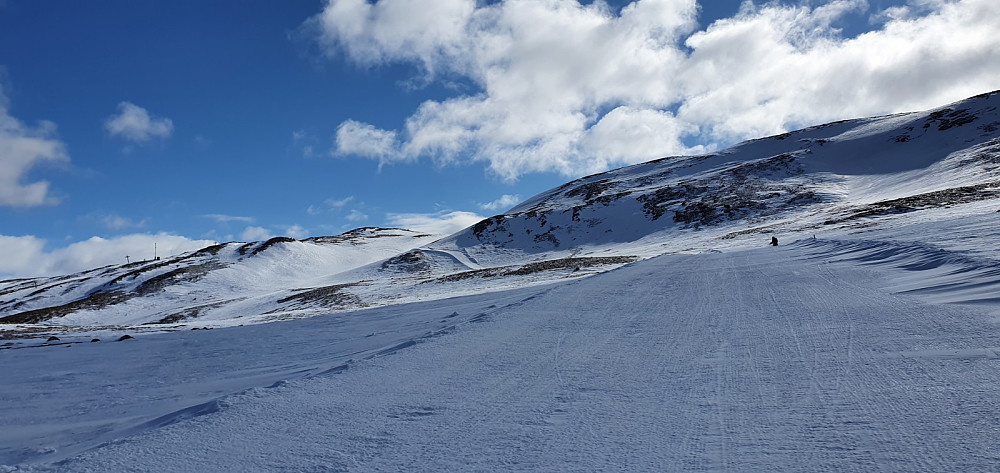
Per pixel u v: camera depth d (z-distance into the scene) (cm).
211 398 734
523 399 511
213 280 7619
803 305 953
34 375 1070
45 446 573
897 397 427
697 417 425
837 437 360
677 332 808
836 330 712
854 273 1365
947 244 1445
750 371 552
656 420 426
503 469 348
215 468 374
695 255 2950
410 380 607
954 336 607
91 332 2225
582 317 1020
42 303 7500
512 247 8431
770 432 381
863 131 10706
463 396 531
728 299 1127
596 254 6938
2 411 774
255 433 444
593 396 507
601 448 374
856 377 495
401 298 3475
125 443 437
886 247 1725
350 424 458
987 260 1054
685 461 342
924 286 994
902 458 319
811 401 440
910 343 600
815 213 6319
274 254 8856
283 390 580
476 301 1861
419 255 8225
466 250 8556
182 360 1165
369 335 1256
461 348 777
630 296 1303
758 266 1878
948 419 371
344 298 4200
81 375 1052
